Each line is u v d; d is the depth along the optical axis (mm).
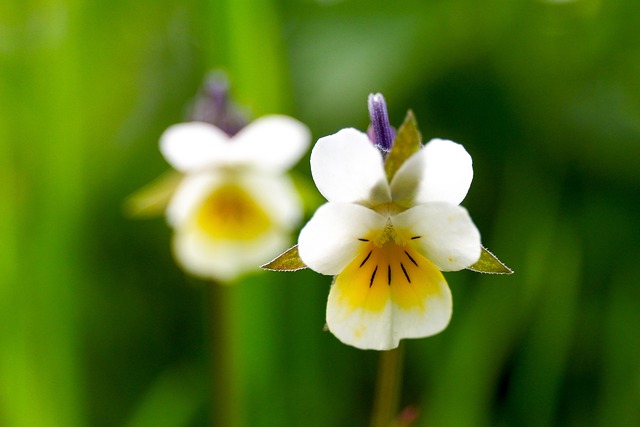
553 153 242
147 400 225
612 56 251
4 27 235
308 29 262
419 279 150
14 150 230
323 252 148
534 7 249
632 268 225
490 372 204
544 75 250
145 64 267
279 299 223
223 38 231
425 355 218
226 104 205
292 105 247
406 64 253
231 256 206
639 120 245
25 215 224
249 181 211
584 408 216
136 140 266
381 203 151
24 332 212
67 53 239
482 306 205
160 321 249
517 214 226
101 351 245
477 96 250
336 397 227
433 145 149
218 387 215
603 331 220
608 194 238
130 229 259
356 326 149
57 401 215
